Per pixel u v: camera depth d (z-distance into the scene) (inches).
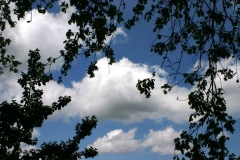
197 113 223.8
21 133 395.5
